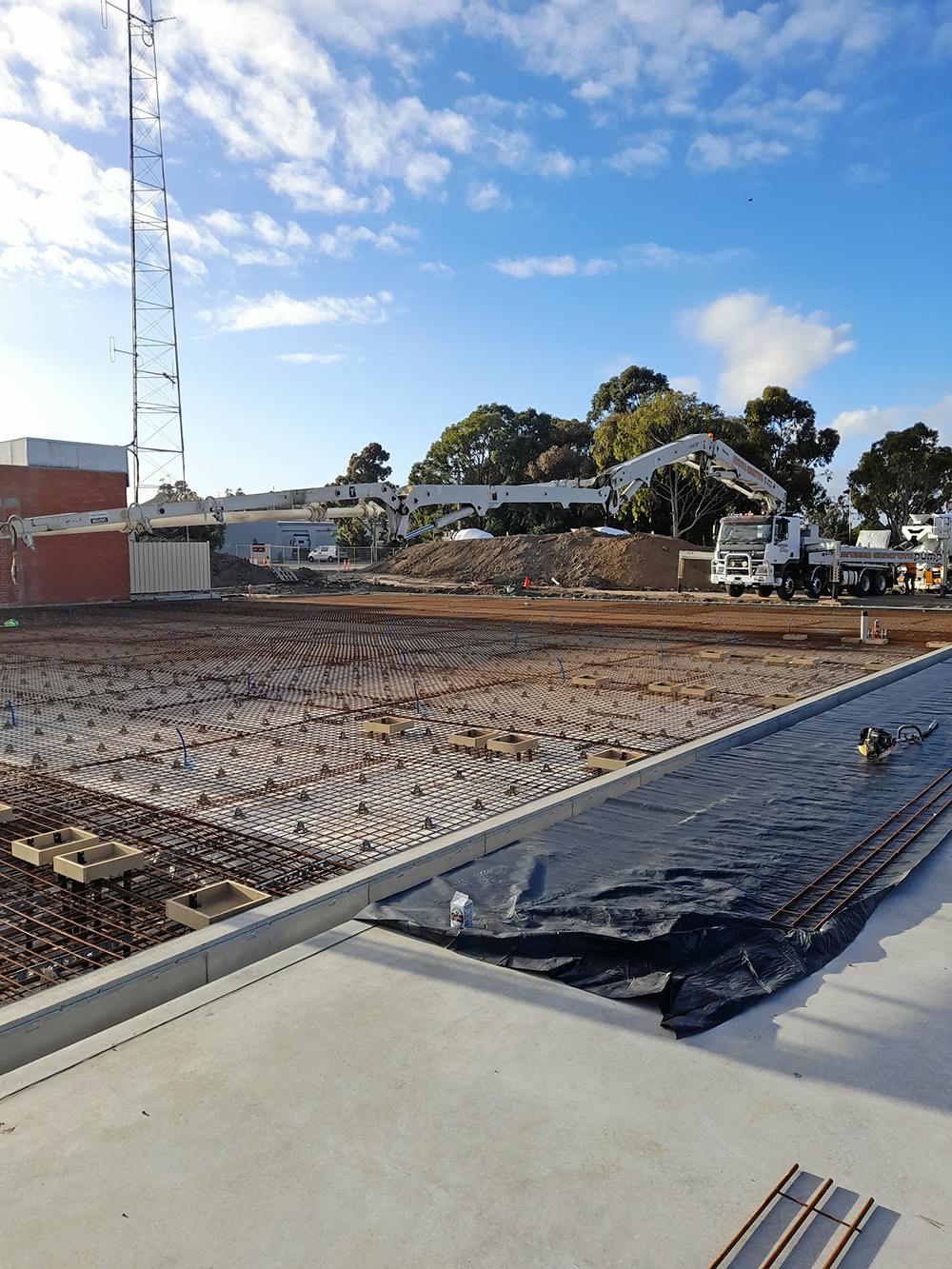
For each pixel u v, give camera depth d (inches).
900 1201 87.7
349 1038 116.9
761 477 1064.2
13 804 231.8
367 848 194.4
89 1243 81.2
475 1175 90.4
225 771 266.8
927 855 185.8
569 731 322.3
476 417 2568.9
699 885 164.6
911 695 391.2
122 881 175.8
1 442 1118.4
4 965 143.6
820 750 282.2
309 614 939.3
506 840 195.5
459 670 485.7
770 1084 107.3
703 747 277.3
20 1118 100.0
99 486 1147.9
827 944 143.9
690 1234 82.7
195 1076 108.1
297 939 148.0
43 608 1053.8
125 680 456.1
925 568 1277.1
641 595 1318.9
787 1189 89.0
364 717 353.4
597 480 802.8
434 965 138.2
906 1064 112.2
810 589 1147.9
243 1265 78.5
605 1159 93.3
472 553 1836.9
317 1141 95.8
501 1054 113.3
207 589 1296.8
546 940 139.0
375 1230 82.8
